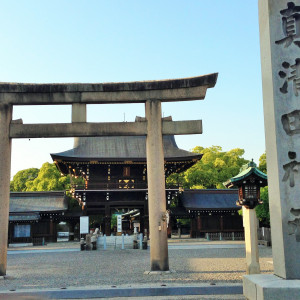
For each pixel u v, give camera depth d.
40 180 70.44
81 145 53.03
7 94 17.28
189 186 73.62
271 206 8.00
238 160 80.00
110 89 17.50
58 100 17.41
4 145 16.78
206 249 32.34
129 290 12.37
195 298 11.67
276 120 7.73
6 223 16.33
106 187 50.44
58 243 49.50
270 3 8.12
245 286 7.71
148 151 17.39
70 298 12.16
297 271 7.26
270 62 7.96
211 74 17.45
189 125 17.47
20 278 15.93
